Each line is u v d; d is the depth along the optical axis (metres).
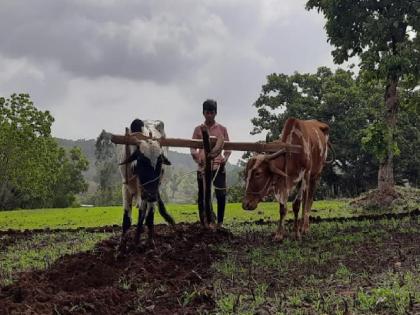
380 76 15.81
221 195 10.45
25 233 12.73
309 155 9.71
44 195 38.25
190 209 20.09
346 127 35.38
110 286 7.11
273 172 9.12
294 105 37.00
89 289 6.98
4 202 40.62
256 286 6.82
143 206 8.69
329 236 9.94
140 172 8.38
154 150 8.36
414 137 36.69
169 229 11.45
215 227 10.43
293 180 9.55
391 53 15.05
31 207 48.44
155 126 9.55
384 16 15.37
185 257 8.59
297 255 8.34
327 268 7.47
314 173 10.54
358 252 8.25
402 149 35.72
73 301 6.18
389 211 15.69
